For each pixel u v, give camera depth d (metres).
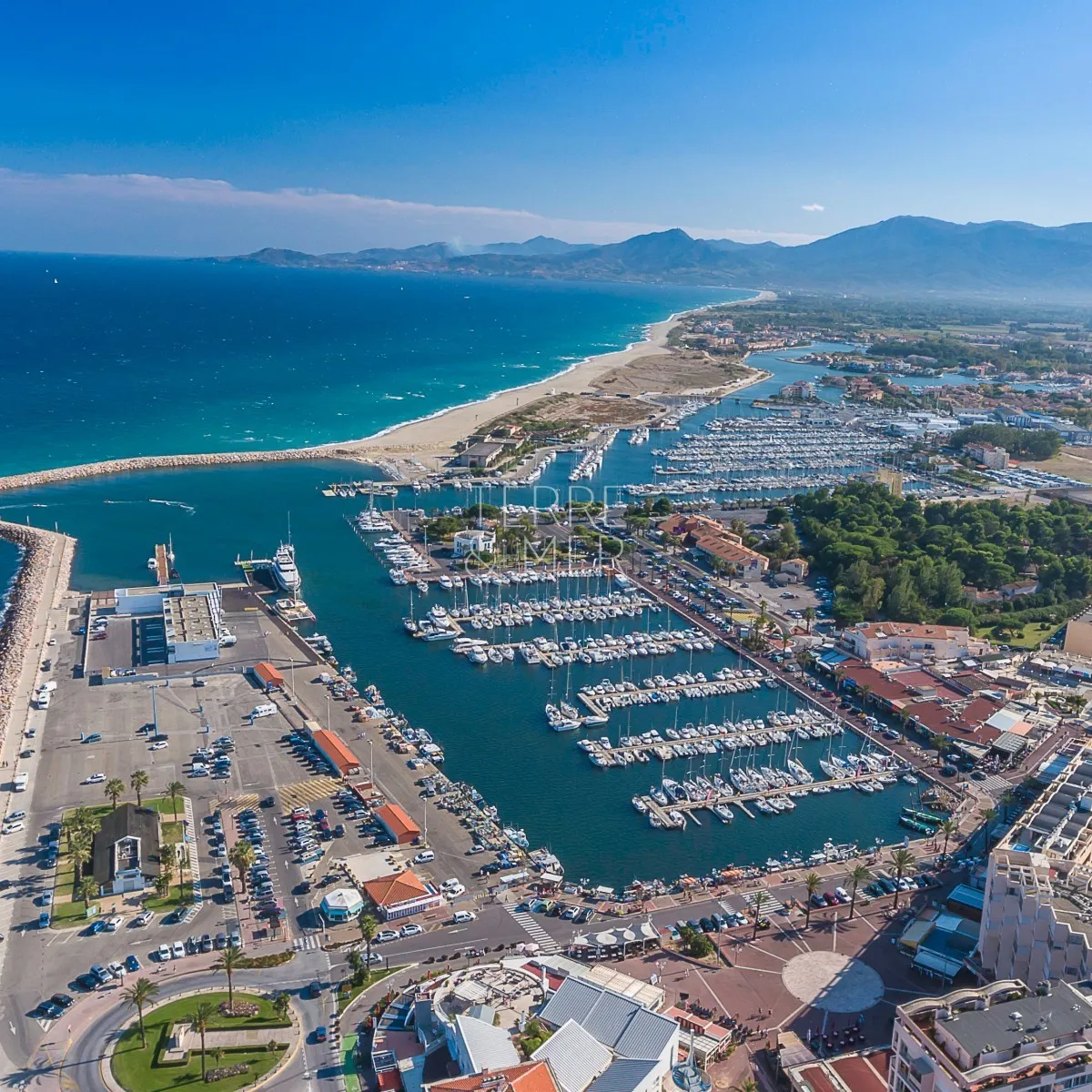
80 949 194.50
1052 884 192.12
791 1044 174.88
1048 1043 144.50
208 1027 174.00
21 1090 159.62
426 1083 154.25
